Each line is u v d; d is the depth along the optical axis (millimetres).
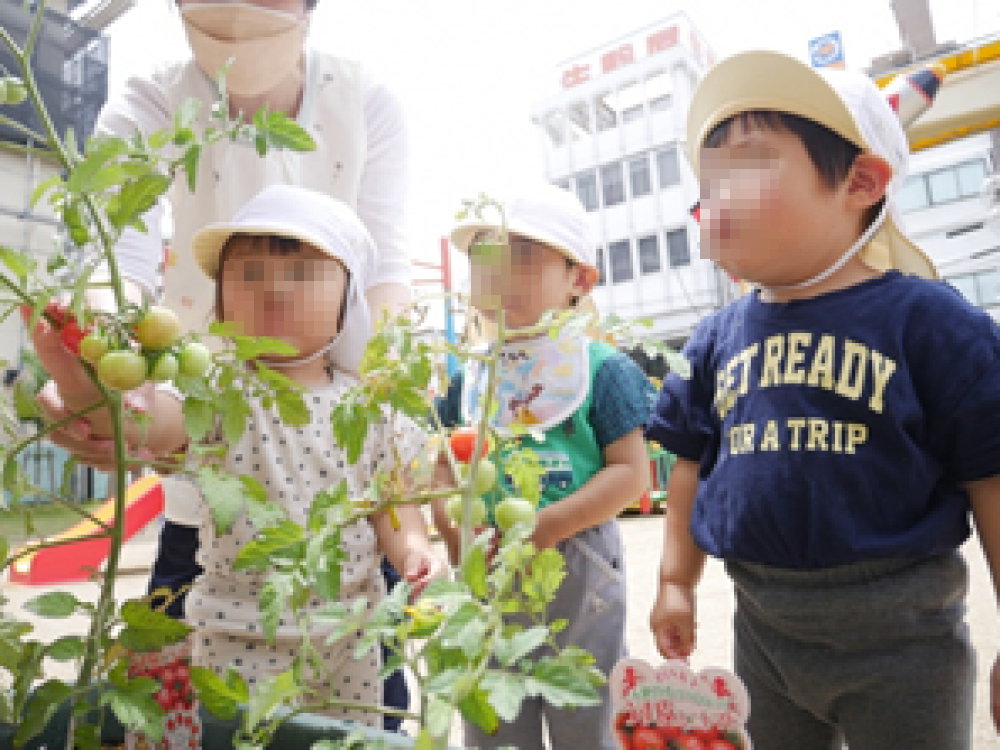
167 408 874
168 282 1317
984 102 4656
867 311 912
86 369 479
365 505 539
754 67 931
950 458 845
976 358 828
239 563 440
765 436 923
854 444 858
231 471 1044
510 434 563
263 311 1055
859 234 979
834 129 913
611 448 1227
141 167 452
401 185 1448
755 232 928
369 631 393
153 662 582
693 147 1096
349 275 1135
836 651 867
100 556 3764
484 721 321
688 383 1120
